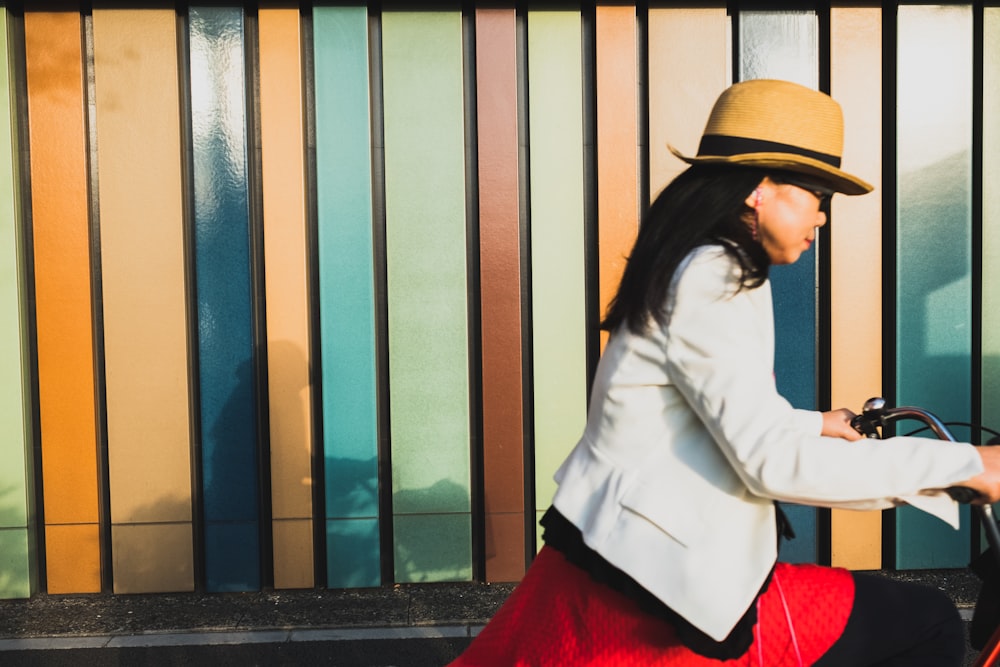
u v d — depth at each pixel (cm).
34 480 430
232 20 413
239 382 423
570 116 422
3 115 409
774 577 180
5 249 413
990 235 423
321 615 399
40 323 419
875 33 419
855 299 429
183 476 425
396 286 425
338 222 420
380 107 423
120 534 427
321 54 415
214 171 416
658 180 422
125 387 422
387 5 416
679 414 167
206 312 420
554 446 430
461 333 428
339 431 427
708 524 163
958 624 185
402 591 428
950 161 422
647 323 164
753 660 175
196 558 432
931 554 435
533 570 190
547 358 428
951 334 428
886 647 180
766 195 169
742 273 161
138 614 404
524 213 430
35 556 430
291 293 422
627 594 164
